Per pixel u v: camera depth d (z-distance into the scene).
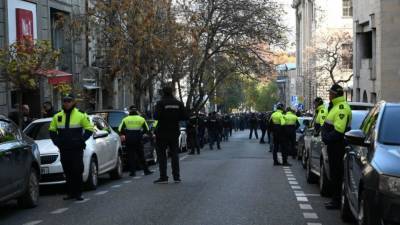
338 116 11.09
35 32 27.47
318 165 13.95
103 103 39.88
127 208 11.38
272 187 14.67
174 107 15.25
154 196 12.95
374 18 39.38
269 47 42.62
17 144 11.30
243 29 41.19
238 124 80.12
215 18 41.41
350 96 58.03
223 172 18.53
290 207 11.53
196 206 11.49
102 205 11.90
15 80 18.30
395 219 6.88
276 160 21.56
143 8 28.72
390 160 7.42
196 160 24.61
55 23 29.56
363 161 8.26
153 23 28.83
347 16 65.12
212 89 45.31
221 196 12.88
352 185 9.15
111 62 29.73
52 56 18.92
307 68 68.75
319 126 14.73
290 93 104.00
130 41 28.84
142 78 30.66
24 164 11.43
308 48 64.56
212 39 41.53
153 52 29.44
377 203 7.11
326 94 60.75
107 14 29.16
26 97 27.78
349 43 58.66
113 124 21.47
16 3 25.55
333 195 11.30
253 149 34.59
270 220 10.09
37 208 11.83
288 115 25.02
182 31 31.84
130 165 18.23
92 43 35.31
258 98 123.62
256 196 12.97
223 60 43.62
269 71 43.16
